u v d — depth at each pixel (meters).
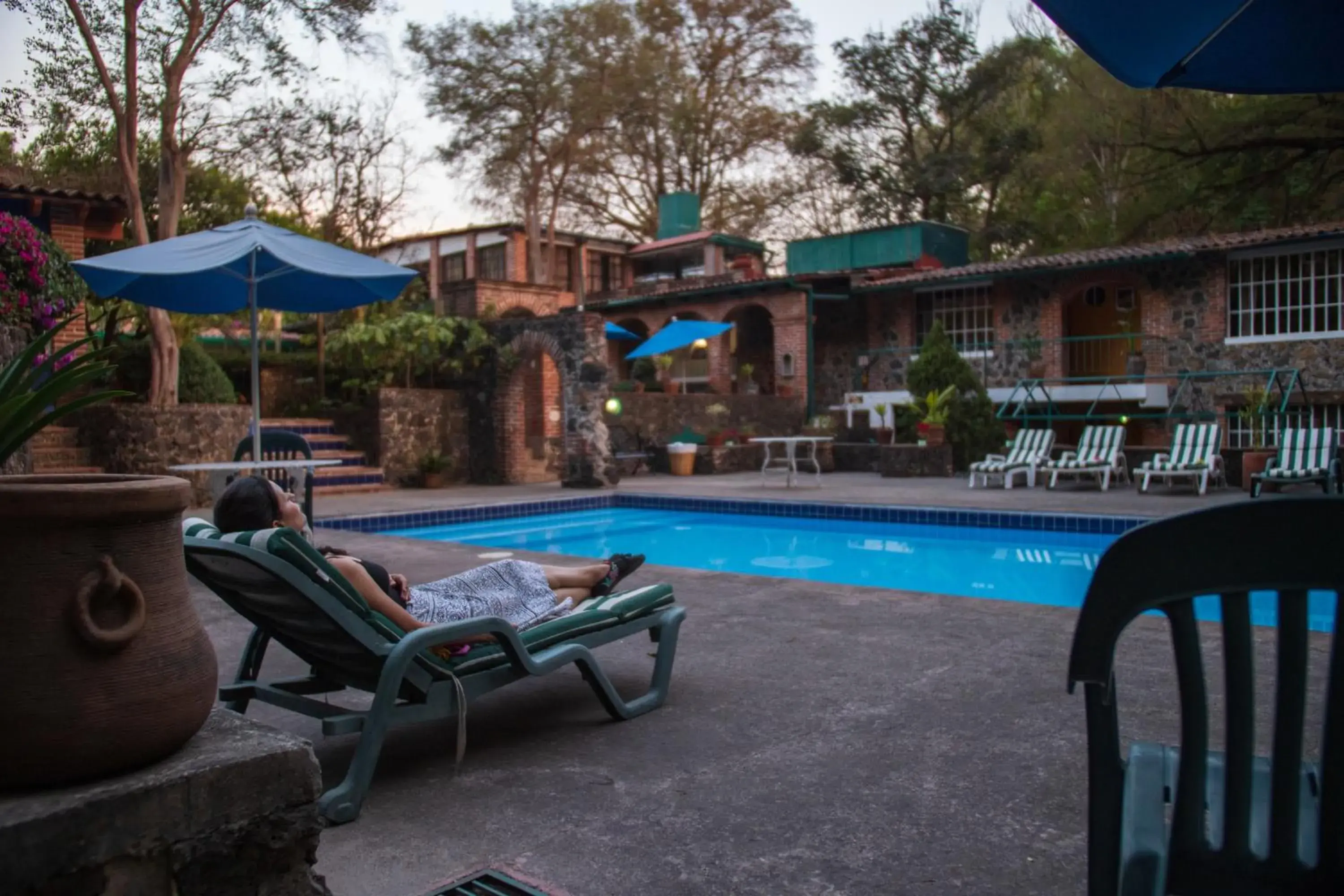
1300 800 1.32
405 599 3.28
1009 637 4.62
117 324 14.03
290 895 1.59
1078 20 2.96
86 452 11.91
